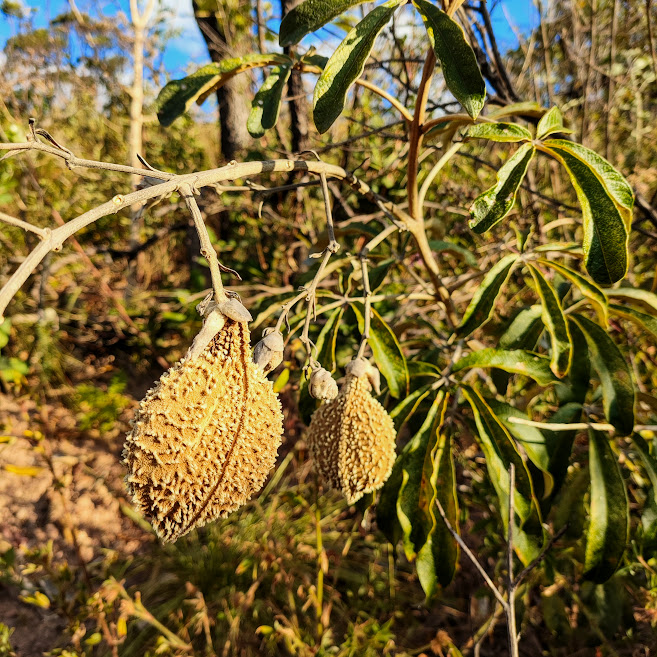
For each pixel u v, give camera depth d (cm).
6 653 43
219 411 21
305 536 57
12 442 60
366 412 27
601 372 35
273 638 45
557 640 44
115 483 66
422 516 33
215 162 98
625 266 29
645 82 60
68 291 91
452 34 26
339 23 51
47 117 104
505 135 30
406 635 48
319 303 60
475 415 34
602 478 34
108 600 43
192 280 81
